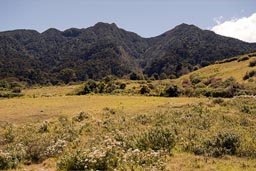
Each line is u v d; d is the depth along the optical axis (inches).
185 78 5034.5
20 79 7450.8
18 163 699.4
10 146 812.6
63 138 889.5
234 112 1272.1
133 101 2082.9
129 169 591.8
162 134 803.4
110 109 1601.9
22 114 1621.6
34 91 4576.8
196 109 1316.4
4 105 2033.7
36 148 751.1
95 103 2044.8
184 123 1073.5
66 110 1742.1
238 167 631.8
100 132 1015.6
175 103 1779.0
